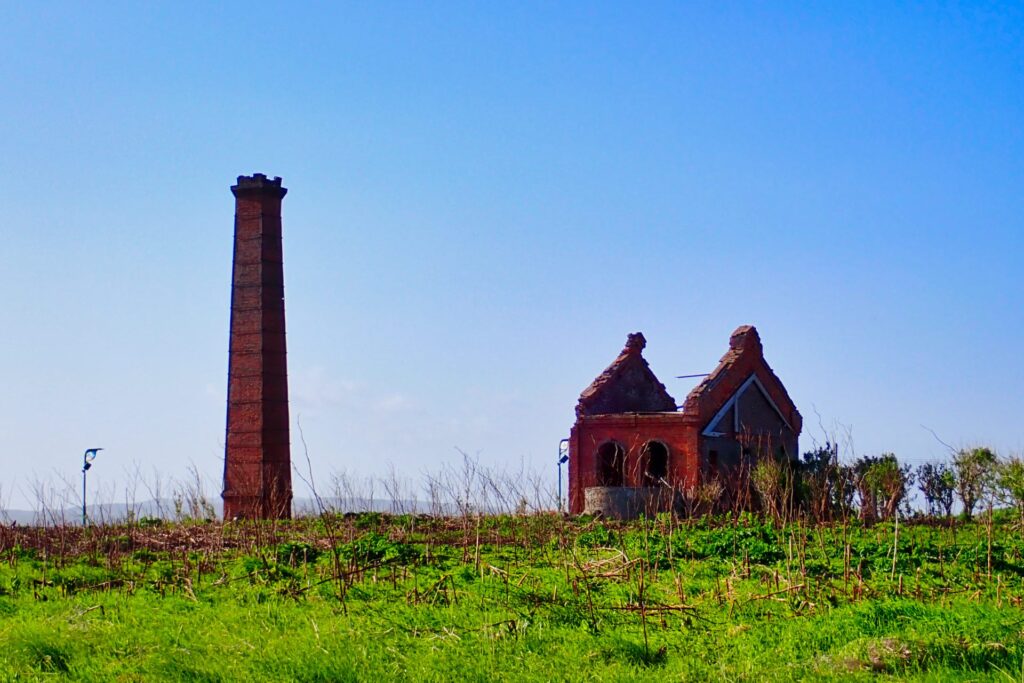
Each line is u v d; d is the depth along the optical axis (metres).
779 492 38.84
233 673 16.03
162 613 20.55
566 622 19.08
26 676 16.27
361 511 38.06
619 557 23.72
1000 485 34.75
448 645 17.47
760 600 20.45
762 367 49.47
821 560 24.92
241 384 51.72
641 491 40.81
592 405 48.16
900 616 17.89
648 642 17.53
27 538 31.39
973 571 23.77
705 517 36.84
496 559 26.64
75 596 22.98
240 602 21.91
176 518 36.38
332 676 15.84
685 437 45.38
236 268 52.69
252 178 53.00
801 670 15.59
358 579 23.53
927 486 39.09
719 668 15.97
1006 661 15.48
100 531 32.38
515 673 16.02
